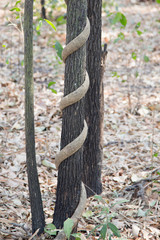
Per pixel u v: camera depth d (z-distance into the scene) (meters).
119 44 8.57
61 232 2.71
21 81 6.39
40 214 2.85
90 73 3.34
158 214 3.38
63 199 2.78
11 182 3.77
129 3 12.99
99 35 3.29
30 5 2.45
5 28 9.16
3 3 11.48
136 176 3.93
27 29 2.49
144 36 9.10
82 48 2.53
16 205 3.41
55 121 5.21
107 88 6.39
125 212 3.41
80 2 2.45
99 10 3.21
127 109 5.66
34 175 2.74
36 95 5.86
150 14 11.51
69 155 2.65
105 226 2.73
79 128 2.65
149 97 6.09
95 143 3.53
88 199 3.65
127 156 4.45
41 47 8.18
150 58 7.77
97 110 3.46
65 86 2.62
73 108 2.61
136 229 3.10
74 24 2.48
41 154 4.38
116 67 7.33
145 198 3.54
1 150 4.38
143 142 4.72
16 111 5.34
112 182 3.95
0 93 5.83
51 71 6.98
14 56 7.48
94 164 3.58
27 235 2.96
